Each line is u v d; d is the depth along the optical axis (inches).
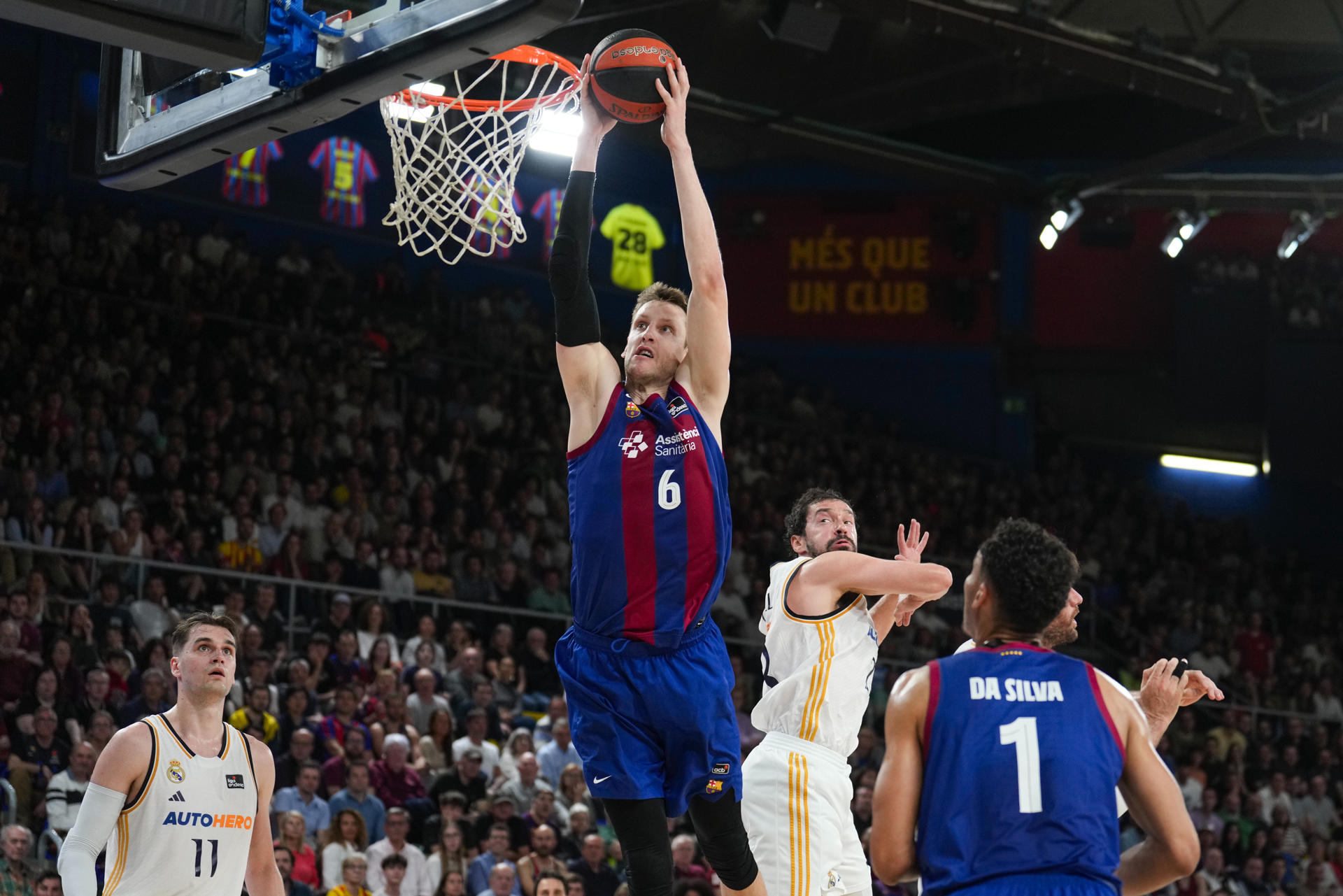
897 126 989.8
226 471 660.1
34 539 549.3
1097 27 866.1
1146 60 722.8
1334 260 1028.5
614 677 166.2
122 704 478.6
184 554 584.4
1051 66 719.7
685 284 1033.5
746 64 864.3
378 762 495.2
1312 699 852.6
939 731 151.3
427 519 704.4
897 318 1050.7
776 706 214.2
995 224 1042.7
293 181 876.0
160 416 688.4
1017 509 978.7
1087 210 928.9
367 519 677.3
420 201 267.3
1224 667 852.0
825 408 1008.2
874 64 878.4
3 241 706.8
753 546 818.2
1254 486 1062.4
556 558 740.7
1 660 463.8
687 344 175.2
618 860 495.2
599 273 989.2
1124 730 153.4
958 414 1042.1
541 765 539.8
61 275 730.8
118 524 593.9
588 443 169.9
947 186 983.0
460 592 661.9
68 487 602.9
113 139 254.2
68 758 448.8
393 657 563.2
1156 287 1038.4
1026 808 147.4
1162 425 1068.5
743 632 751.1
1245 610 956.6
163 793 215.2
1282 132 773.9
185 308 749.3
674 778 168.6
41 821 427.8
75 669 471.8
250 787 223.6
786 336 1058.7
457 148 270.4
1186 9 853.8
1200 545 1000.2
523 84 309.3
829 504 223.5
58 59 790.5
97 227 760.3
